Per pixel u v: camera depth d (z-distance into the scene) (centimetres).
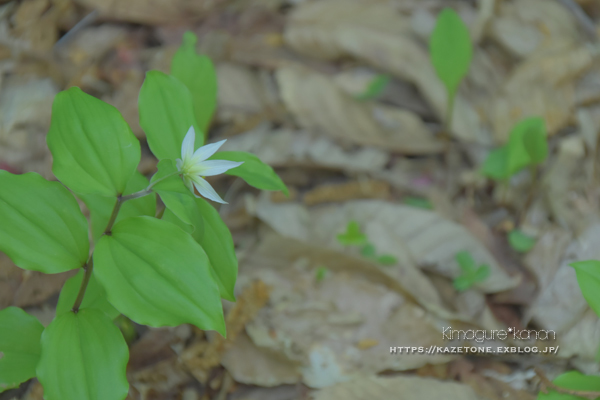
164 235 74
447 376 84
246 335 84
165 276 74
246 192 93
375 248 89
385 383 82
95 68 104
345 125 102
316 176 98
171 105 76
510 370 84
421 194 96
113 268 74
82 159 74
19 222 74
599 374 84
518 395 83
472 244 90
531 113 104
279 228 90
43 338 74
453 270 89
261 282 86
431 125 107
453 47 93
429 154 103
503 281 88
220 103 103
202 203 77
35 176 75
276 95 106
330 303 85
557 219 92
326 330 84
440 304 88
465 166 102
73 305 77
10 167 90
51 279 85
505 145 103
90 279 78
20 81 98
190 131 74
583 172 96
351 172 98
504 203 96
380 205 92
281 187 77
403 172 100
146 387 83
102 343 75
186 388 83
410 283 88
